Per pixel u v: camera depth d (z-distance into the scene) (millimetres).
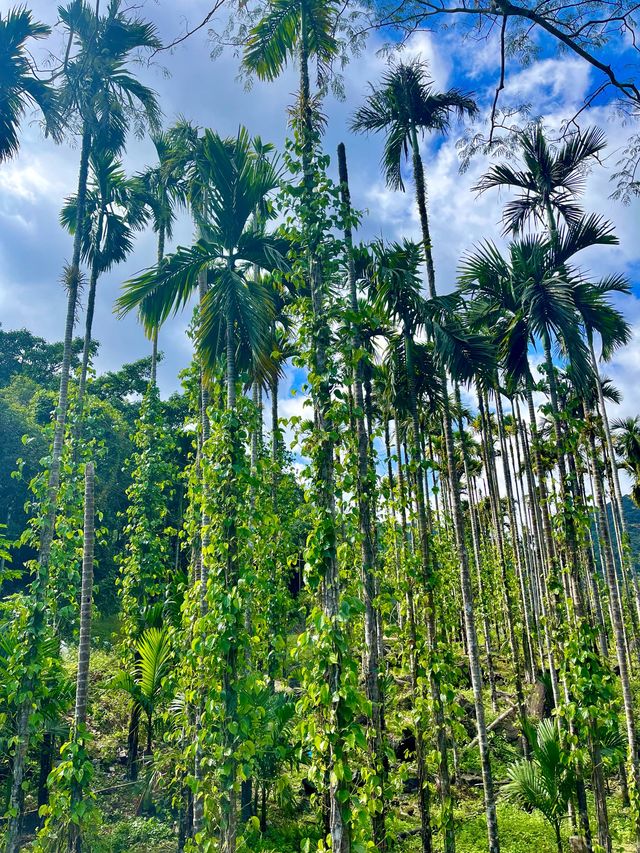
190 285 9109
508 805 11391
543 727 9234
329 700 5547
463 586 9352
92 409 14914
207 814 6609
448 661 9203
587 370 9828
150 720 11336
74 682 9469
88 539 7441
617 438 24281
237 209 8875
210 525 7398
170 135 12008
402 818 10828
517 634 20062
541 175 10117
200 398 10977
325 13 7426
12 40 10047
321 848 5629
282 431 7602
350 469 7227
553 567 9977
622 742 11734
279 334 9812
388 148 11445
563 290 9570
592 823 10719
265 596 10000
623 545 20891
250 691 7031
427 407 11125
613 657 23109
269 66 8500
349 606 5785
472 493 14445
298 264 7059
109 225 14180
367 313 7156
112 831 9586
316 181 7113
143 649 10703
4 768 10297
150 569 13742
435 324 9641
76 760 6797
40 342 33250
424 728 8867
